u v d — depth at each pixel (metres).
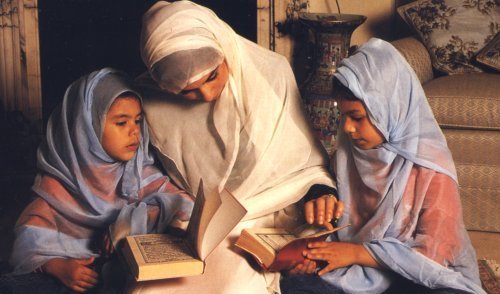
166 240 2.77
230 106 3.08
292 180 3.16
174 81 2.79
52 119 3.13
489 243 4.04
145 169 3.20
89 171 3.04
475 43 4.80
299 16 5.18
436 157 2.91
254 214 3.09
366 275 2.85
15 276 2.98
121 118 2.98
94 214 3.07
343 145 3.06
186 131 3.15
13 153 5.03
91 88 2.99
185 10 2.87
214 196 2.64
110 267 2.96
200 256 2.60
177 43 2.78
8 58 5.08
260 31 5.61
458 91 4.25
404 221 2.89
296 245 2.72
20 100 5.14
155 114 3.18
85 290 2.90
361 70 2.84
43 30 6.54
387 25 5.67
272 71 3.20
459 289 2.73
